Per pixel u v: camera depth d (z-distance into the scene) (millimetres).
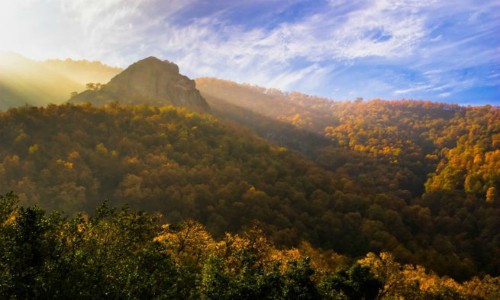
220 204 117312
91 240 29828
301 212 132250
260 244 57688
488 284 72625
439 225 144500
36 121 142625
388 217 132375
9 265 25156
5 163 116000
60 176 114812
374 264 58719
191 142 168375
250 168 160250
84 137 145000
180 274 30859
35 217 27297
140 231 32719
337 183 165000
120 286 27547
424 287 63094
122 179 127000
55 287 25609
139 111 185125
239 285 31188
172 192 120062
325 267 67875
